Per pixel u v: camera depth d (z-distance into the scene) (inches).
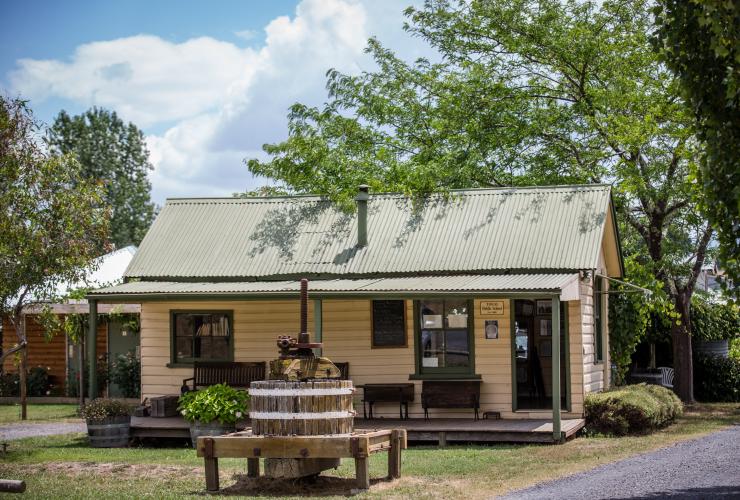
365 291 690.8
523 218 794.8
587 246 748.6
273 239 842.2
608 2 1024.2
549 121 1036.5
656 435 701.3
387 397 748.6
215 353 810.2
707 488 449.4
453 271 757.9
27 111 644.7
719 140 400.5
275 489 487.8
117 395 1151.6
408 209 842.2
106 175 2470.5
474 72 1083.9
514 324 746.2
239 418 689.0
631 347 955.3
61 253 634.8
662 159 936.9
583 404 728.3
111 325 1160.2
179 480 522.3
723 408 937.5
